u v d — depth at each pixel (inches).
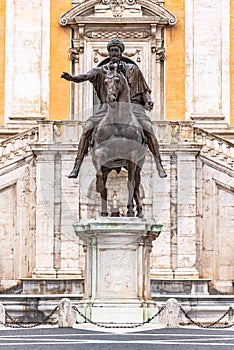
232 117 2335.1
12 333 1180.5
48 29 2359.7
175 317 1275.8
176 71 2347.4
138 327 1182.3
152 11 2343.8
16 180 1977.1
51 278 1894.7
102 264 1192.2
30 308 1605.6
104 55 2351.1
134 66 1183.6
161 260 1939.0
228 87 2340.1
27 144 1957.4
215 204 1985.7
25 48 2357.3
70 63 2357.3
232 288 1972.2
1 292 1962.4
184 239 1943.9
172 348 956.0
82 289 1863.9
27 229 1974.7
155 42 2347.4
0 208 1979.6
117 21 2335.1
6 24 2364.7
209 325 1448.1
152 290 1878.7
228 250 1988.2
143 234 1185.4
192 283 1886.1
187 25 2351.1
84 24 2342.5
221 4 2357.3
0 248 1974.7
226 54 2348.7
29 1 2369.6
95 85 1170.0
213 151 1996.8
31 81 2352.4
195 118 2325.3
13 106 2343.8
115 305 1185.4
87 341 1034.7
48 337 1096.2
